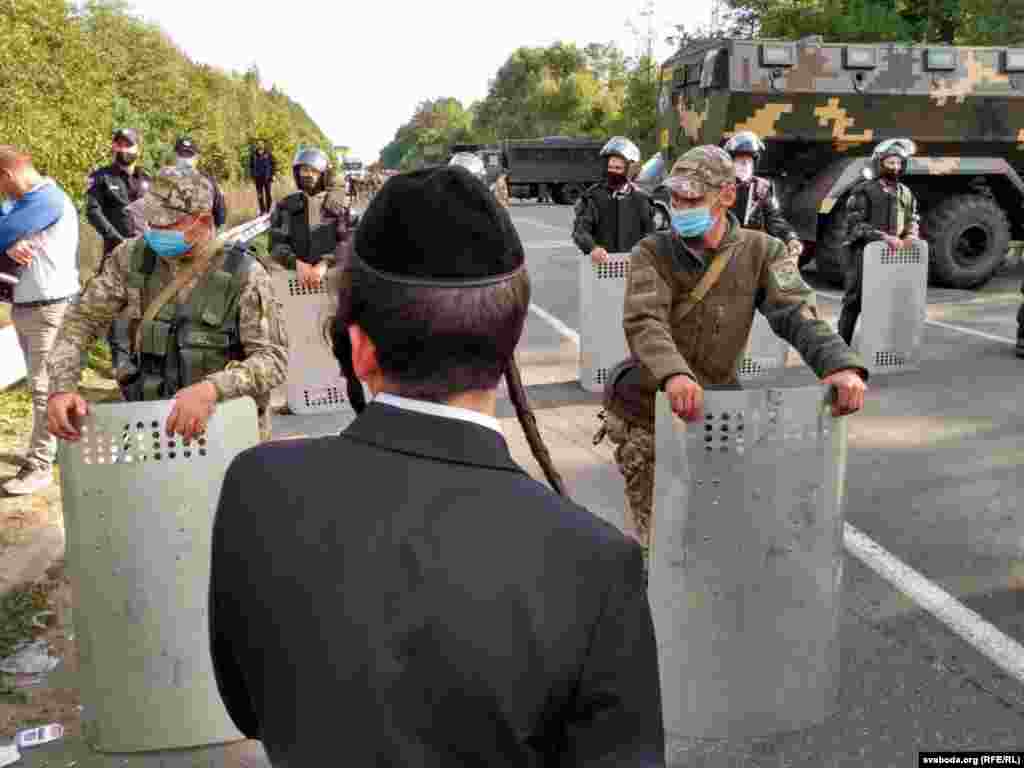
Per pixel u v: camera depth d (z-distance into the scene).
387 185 1.08
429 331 1.04
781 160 12.00
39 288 4.56
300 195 6.45
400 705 0.96
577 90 72.69
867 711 3.01
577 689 0.98
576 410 6.61
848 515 4.68
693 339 3.08
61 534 4.27
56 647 3.42
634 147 6.89
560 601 0.98
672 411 2.65
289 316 6.44
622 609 1.00
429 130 147.00
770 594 2.75
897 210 7.34
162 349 2.86
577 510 1.06
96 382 7.05
